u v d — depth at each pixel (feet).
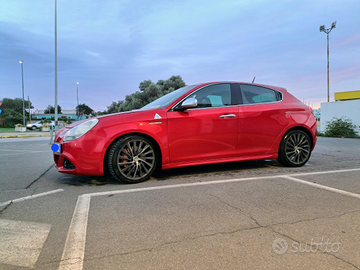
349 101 48.70
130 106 122.83
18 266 4.57
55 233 5.93
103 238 5.64
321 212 7.01
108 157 10.28
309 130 13.87
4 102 190.08
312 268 4.43
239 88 12.94
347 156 17.95
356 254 4.86
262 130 12.72
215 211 7.16
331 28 72.69
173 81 129.90
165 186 9.93
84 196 8.80
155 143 11.10
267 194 8.71
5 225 6.40
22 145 33.32
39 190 9.73
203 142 11.60
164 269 4.43
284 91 14.16
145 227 6.17
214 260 4.70
